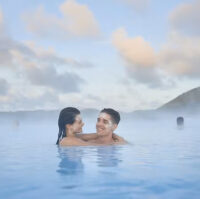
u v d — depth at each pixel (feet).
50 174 10.78
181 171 11.23
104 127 18.38
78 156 14.84
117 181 9.66
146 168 11.80
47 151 16.98
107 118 18.40
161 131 36.27
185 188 8.84
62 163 13.06
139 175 10.47
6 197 8.01
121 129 41.24
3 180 9.89
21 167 12.28
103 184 9.27
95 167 12.02
